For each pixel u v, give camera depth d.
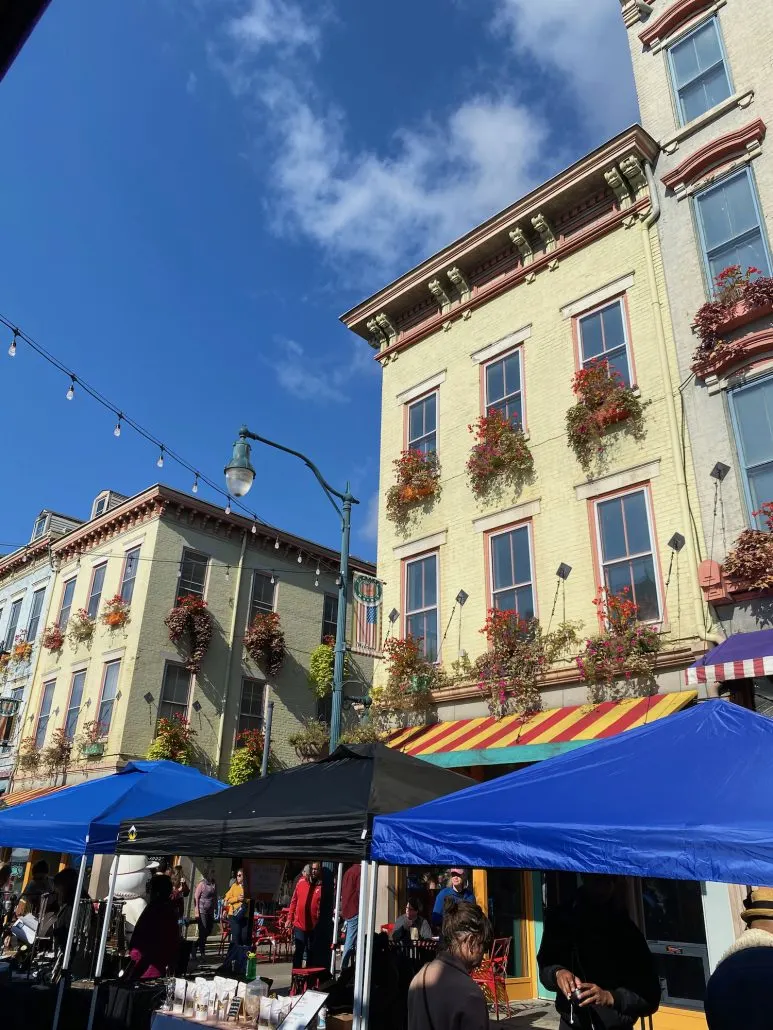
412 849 4.56
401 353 16.95
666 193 12.89
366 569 31.22
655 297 12.44
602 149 13.39
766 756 3.84
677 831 3.38
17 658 29.48
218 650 25.48
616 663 10.65
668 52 13.84
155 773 8.92
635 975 3.91
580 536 12.25
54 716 26.41
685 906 9.23
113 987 6.98
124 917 10.39
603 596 11.50
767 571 9.61
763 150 11.74
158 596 24.66
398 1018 6.18
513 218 14.78
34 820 8.20
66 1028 7.22
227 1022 5.98
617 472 12.06
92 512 30.22
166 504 25.53
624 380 12.56
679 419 11.52
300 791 6.01
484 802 4.46
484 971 9.99
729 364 11.05
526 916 11.09
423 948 8.16
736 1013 2.21
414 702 13.41
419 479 14.87
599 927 4.06
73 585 28.69
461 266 15.77
